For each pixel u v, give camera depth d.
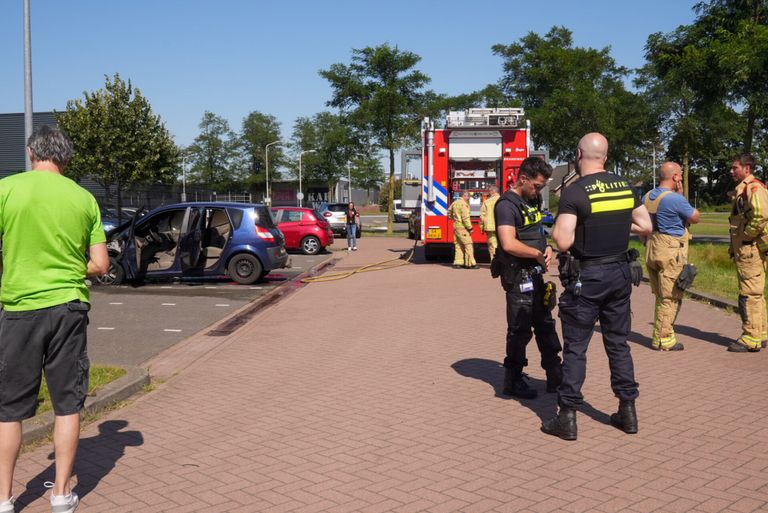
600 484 4.15
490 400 5.96
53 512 3.82
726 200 84.00
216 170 81.81
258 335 9.20
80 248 3.90
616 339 5.09
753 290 7.46
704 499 3.91
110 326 9.92
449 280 14.85
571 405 4.94
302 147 78.62
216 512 3.88
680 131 37.81
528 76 35.75
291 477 4.36
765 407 5.60
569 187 4.98
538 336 6.06
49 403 5.64
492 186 16.39
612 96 35.62
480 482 4.22
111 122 36.75
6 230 3.72
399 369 7.11
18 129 46.19
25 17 15.55
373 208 119.88
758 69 20.70
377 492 4.11
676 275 7.48
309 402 6.01
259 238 14.70
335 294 13.09
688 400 5.82
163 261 14.60
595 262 4.97
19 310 3.72
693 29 23.92
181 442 5.06
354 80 35.69
